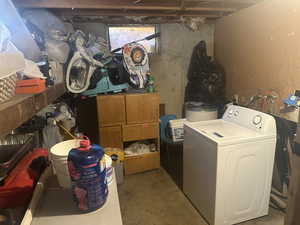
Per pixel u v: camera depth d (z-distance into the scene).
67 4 2.15
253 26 2.50
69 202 0.99
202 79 3.09
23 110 0.89
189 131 2.14
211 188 1.84
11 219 0.86
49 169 1.24
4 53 0.84
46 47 2.17
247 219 1.97
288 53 2.06
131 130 2.74
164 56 3.33
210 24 3.35
